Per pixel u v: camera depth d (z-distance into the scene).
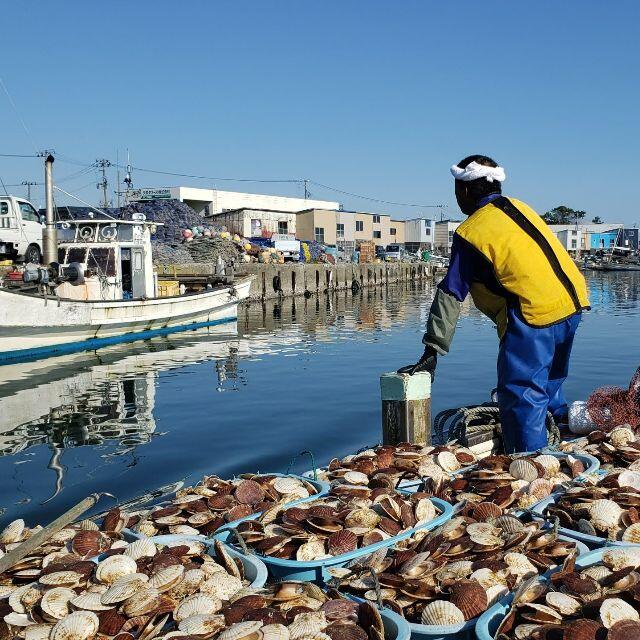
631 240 111.38
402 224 82.56
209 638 2.47
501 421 4.91
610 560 2.78
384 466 4.50
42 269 17.62
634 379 5.57
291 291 44.19
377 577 2.79
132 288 22.06
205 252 42.78
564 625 2.37
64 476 6.99
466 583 2.67
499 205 4.80
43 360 16.86
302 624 2.47
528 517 3.51
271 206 71.12
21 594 2.86
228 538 3.38
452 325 4.84
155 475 6.89
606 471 4.07
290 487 4.02
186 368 15.02
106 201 60.53
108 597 2.73
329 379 12.80
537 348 4.64
